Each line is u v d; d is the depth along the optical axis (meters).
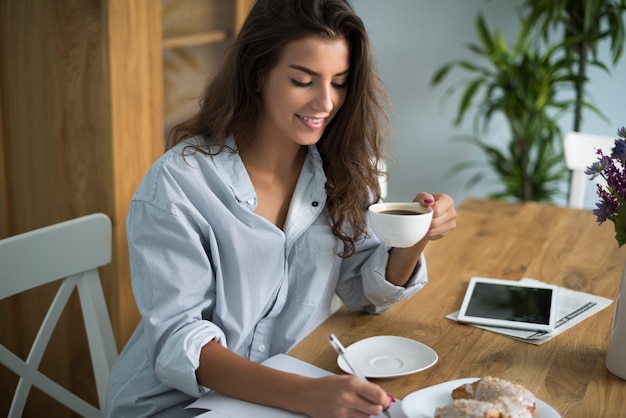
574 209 2.10
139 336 1.36
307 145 1.39
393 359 1.19
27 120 2.08
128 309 2.15
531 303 1.41
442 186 3.91
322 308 1.43
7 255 1.25
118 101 2.00
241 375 1.08
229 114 1.28
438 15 3.70
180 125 1.36
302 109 1.22
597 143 2.40
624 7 3.01
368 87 1.31
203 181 1.26
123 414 1.27
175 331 1.16
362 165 1.37
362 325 1.34
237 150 1.31
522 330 1.31
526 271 1.61
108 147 2.01
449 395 1.05
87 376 2.16
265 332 1.35
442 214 1.31
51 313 1.36
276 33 1.20
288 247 1.34
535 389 1.12
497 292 1.46
